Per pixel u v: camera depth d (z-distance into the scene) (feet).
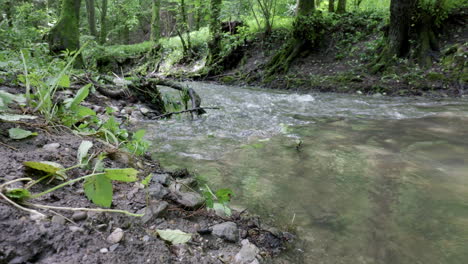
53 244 3.13
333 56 31.19
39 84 7.46
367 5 39.17
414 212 5.74
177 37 54.49
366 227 5.28
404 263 4.36
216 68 38.52
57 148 5.82
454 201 6.15
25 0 47.09
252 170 7.78
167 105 16.39
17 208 3.46
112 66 50.39
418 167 7.95
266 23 38.55
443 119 13.74
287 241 4.86
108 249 3.41
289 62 31.94
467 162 8.27
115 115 12.30
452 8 26.84
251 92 25.38
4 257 2.75
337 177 7.35
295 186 6.87
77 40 28.60
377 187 6.81
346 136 11.03
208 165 8.05
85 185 3.92
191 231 4.58
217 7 42.24
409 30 26.48
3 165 4.44
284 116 14.93
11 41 23.15
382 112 15.89
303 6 34.50
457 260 4.42
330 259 4.45
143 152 7.42
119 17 87.97
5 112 6.30
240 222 5.25
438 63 24.30
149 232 4.13
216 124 12.93
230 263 4.09
